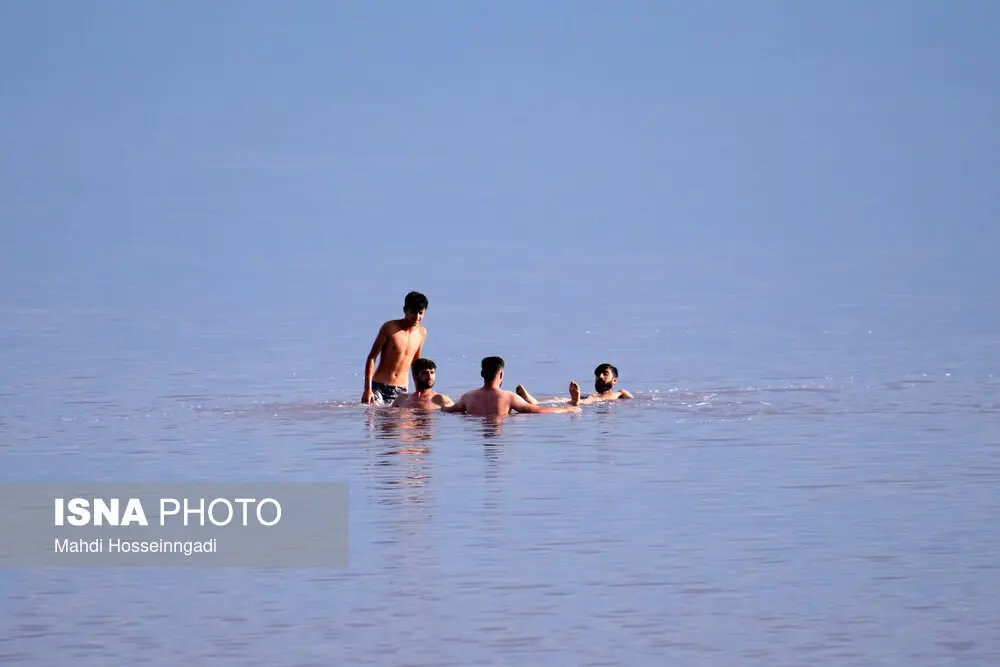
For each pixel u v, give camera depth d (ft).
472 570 166.71
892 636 146.30
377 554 173.27
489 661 141.18
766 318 414.41
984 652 142.20
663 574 164.76
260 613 153.99
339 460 222.69
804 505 193.26
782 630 147.95
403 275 561.02
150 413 265.95
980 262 571.28
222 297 482.69
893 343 355.36
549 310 442.50
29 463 222.69
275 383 302.86
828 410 261.85
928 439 234.38
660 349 353.51
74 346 362.33
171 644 145.69
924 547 173.68
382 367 277.44
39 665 140.97
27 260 622.13
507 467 216.95
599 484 205.77
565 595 158.20
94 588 162.40
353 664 140.56
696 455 224.33
